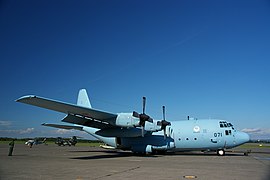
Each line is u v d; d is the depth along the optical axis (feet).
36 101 54.03
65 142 185.06
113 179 30.94
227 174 35.42
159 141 77.87
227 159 61.87
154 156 72.90
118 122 68.44
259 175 34.55
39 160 57.82
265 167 44.19
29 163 50.67
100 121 71.31
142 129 68.95
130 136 72.74
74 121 71.10
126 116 68.18
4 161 55.36
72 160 57.93
